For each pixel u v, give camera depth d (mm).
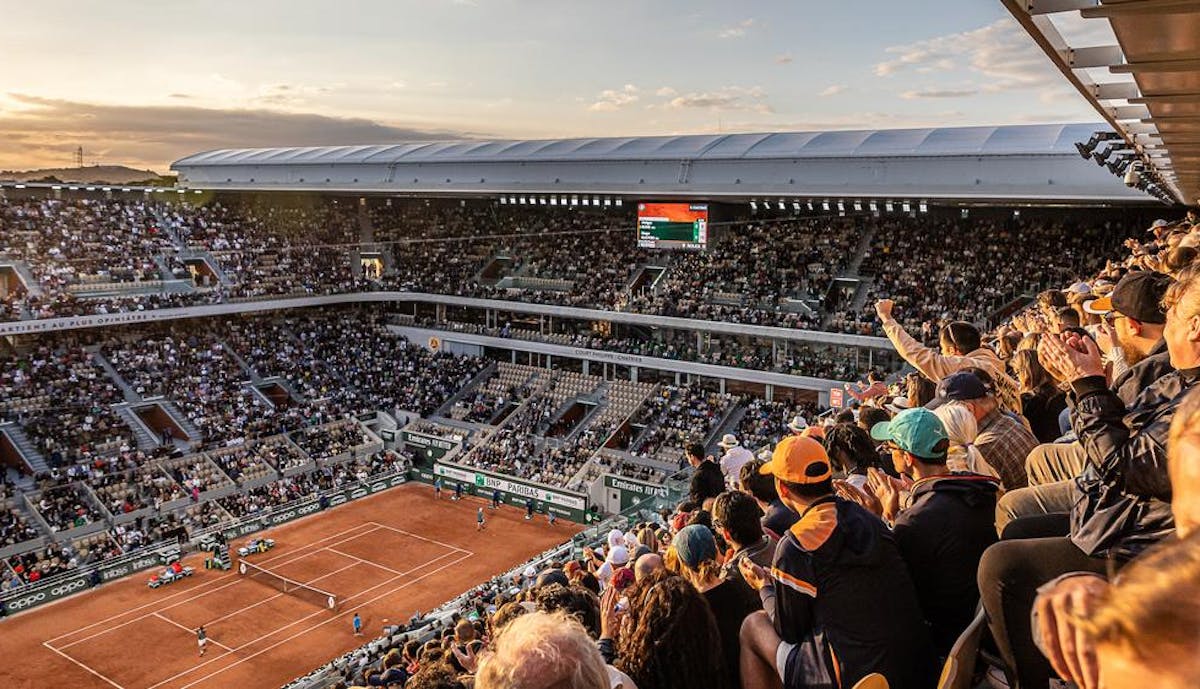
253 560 48656
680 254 70375
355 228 84625
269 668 36656
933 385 10680
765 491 9141
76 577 44344
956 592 6016
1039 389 10531
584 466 57719
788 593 5625
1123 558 4301
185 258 70500
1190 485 2271
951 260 60562
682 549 7406
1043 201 53438
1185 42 6895
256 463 57531
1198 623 1871
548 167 70125
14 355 58531
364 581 45938
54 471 50562
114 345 62500
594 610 7855
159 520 50656
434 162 74438
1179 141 12938
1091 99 10039
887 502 7895
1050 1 6676
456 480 61156
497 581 39719
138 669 36531
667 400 62062
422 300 75375
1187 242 11672
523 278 74625
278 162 82625
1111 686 2014
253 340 69750
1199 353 4418
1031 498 6039
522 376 69875
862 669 5266
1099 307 10516
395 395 69375
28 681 35531
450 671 6957
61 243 65062
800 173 60250
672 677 5371
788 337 58344
